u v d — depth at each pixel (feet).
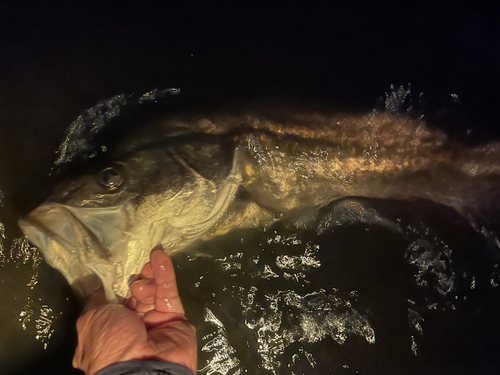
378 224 1.71
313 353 1.53
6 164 1.56
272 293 1.60
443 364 1.55
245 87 1.83
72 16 1.90
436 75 1.94
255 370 1.50
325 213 1.71
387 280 1.64
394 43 2.02
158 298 1.29
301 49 1.98
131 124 1.63
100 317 1.22
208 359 1.49
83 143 1.58
